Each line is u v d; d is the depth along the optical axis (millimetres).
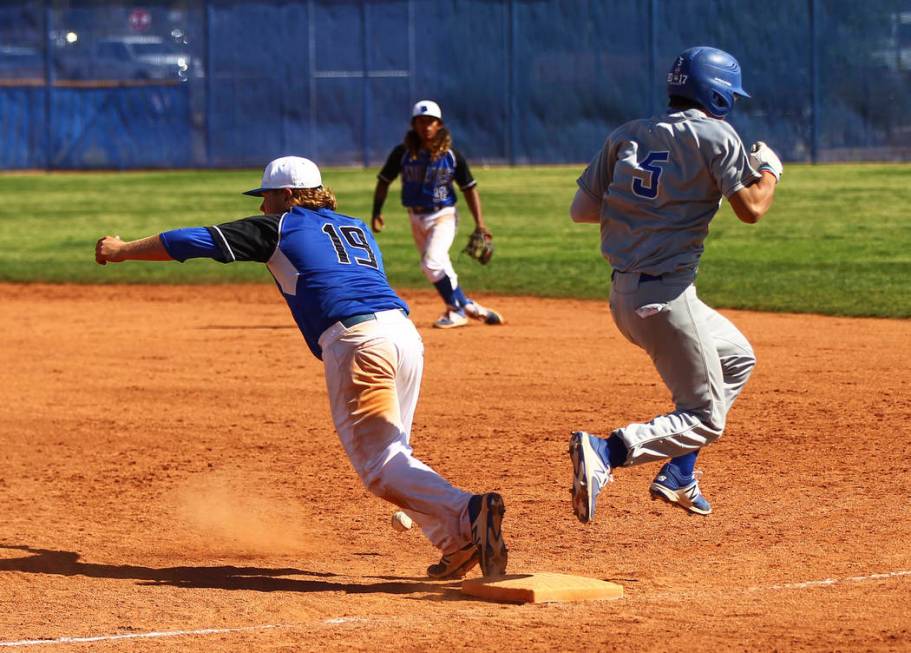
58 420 20781
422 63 74750
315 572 12852
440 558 13281
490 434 18938
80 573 12859
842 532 13398
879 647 9562
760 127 69750
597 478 11203
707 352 11617
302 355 25938
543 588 11289
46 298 35531
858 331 26688
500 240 45562
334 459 18062
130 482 17047
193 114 79250
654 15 70375
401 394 12367
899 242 40938
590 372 23266
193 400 22031
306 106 77250
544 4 72062
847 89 68500
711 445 17781
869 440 17703
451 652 9789
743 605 10852
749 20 69000
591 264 39188
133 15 82125
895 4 67188
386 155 76312
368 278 12266
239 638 10414
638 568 12508
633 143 11664
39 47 81750
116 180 73125
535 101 73000
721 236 44312
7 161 81000
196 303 34125
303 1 76312
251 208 56531
